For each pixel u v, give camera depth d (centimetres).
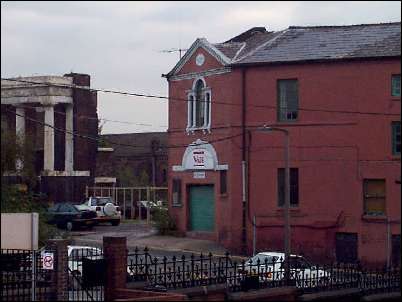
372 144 3962
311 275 2431
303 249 4038
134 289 2062
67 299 1984
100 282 2067
